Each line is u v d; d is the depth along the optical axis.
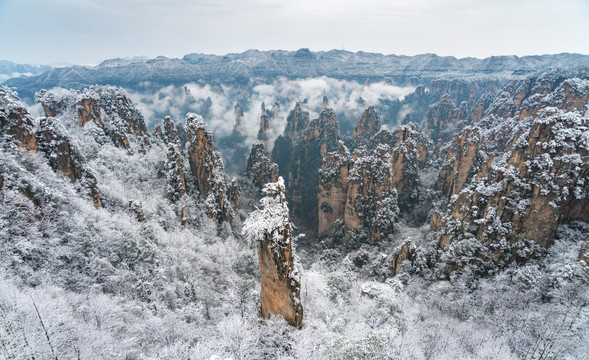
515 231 64.69
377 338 32.78
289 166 198.00
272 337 39.84
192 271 70.69
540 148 64.88
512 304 54.75
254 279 76.44
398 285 68.12
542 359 40.88
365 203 112.75
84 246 56.97
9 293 35.28
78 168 74.81
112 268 55.78
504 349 43.31
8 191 50.66
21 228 49.97
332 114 194.12
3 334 29.31
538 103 142.75
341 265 92.12
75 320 37.25
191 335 43.47
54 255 50.56
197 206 106.25
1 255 44.06
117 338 39.72
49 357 30.45
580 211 63.28
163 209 95.12
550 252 61.97
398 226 107.62
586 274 50.69
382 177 109.56
